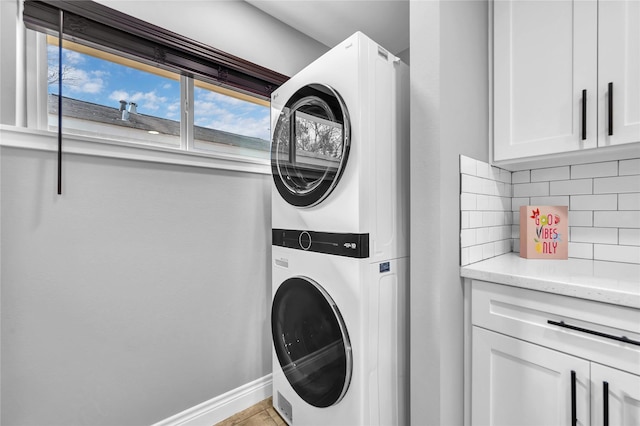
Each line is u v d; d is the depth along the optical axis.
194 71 1.49
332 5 1.75
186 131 1.55
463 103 1.18
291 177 1.39
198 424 1.48
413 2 1.13
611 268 1.13
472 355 1.14
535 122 1.21
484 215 1.34
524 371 1.00
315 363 1.28
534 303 0.97
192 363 1.48
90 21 1.20
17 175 1.05
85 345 1.19
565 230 1.35
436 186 1.06
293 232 1.37
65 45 1.22
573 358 0.88
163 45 1.38
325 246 1.20
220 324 1.58
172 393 1.41
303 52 2.01
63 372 1.14
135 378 1.31
